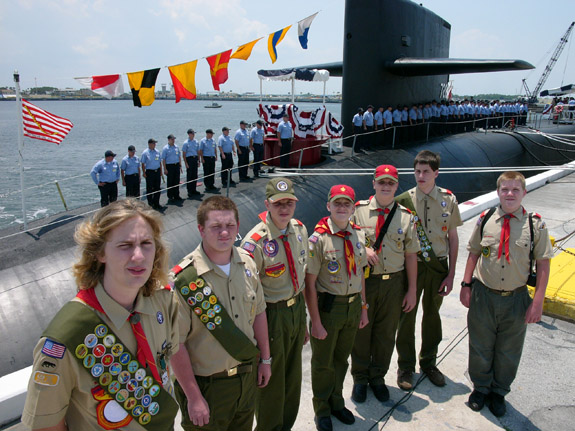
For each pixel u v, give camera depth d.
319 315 3.34
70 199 19.02
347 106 13.17
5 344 5.16
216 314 2.43
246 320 2.55
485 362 3.43
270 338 2.98
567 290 4.82
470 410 3.45
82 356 1.70
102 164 9.34
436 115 16.47
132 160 9.62
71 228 7.55
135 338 1.87
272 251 2.96
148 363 1.88
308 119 11.07
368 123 12.69
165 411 1.94
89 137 44.97
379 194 3.61
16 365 5.07
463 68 11.90
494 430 3.22
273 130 11.23
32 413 1.65
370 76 12.67
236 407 2.61
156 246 1.94
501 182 3.28
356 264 3.28
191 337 2.51
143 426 1.88
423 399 3.61
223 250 2.43
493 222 3.35
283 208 2.93
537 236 3.20
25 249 6.77
